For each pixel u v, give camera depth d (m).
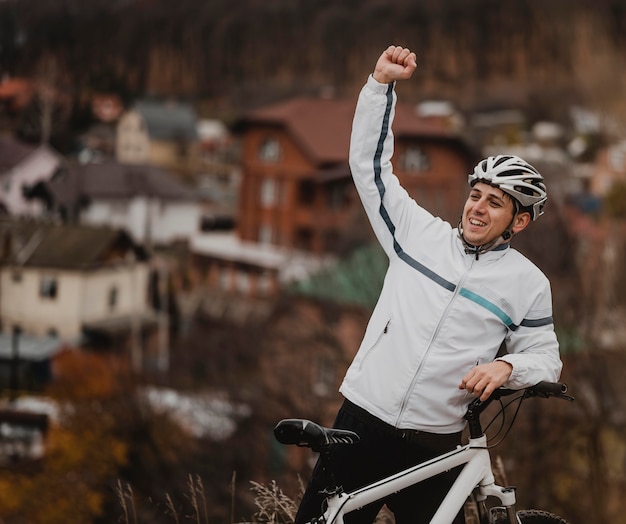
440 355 2.41
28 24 46.28
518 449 15.58
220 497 17.36
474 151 39.44
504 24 66.00
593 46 45.28
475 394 2.33
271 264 42.25
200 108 64.06
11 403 25.23
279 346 21.70
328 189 43.09
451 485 2.44
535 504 15.20
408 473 2.37
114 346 36.66
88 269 36.81
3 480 20.02
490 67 67.06
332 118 45.22
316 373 21.23
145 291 39.75
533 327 2.48
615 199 31.27
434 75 66.75
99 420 21.44
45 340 34.00
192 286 43.81
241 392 20.53
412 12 67.19
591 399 16.47
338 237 28.56
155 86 60.22
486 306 2.42
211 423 20.28
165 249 46.75
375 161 2.57
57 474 20.42
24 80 46.19
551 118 59.06
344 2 66.88
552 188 24.67
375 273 22.52
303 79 65.62
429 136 38.66
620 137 34.97
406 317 2.45
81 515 19.45
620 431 15.93
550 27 59.00
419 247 2.51
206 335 23.56
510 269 2.46
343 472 2.48
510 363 2.34
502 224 2.43
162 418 20.77
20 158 44.28
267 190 45.22
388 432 2.45
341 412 2.52
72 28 48.94
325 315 21.81
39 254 37.06
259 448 19.34
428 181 37.91
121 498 3.61
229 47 64.75
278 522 3.25
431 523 2.39
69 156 47.78
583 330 17.39
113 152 52.72
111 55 53.53
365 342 2.52
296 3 65.75
